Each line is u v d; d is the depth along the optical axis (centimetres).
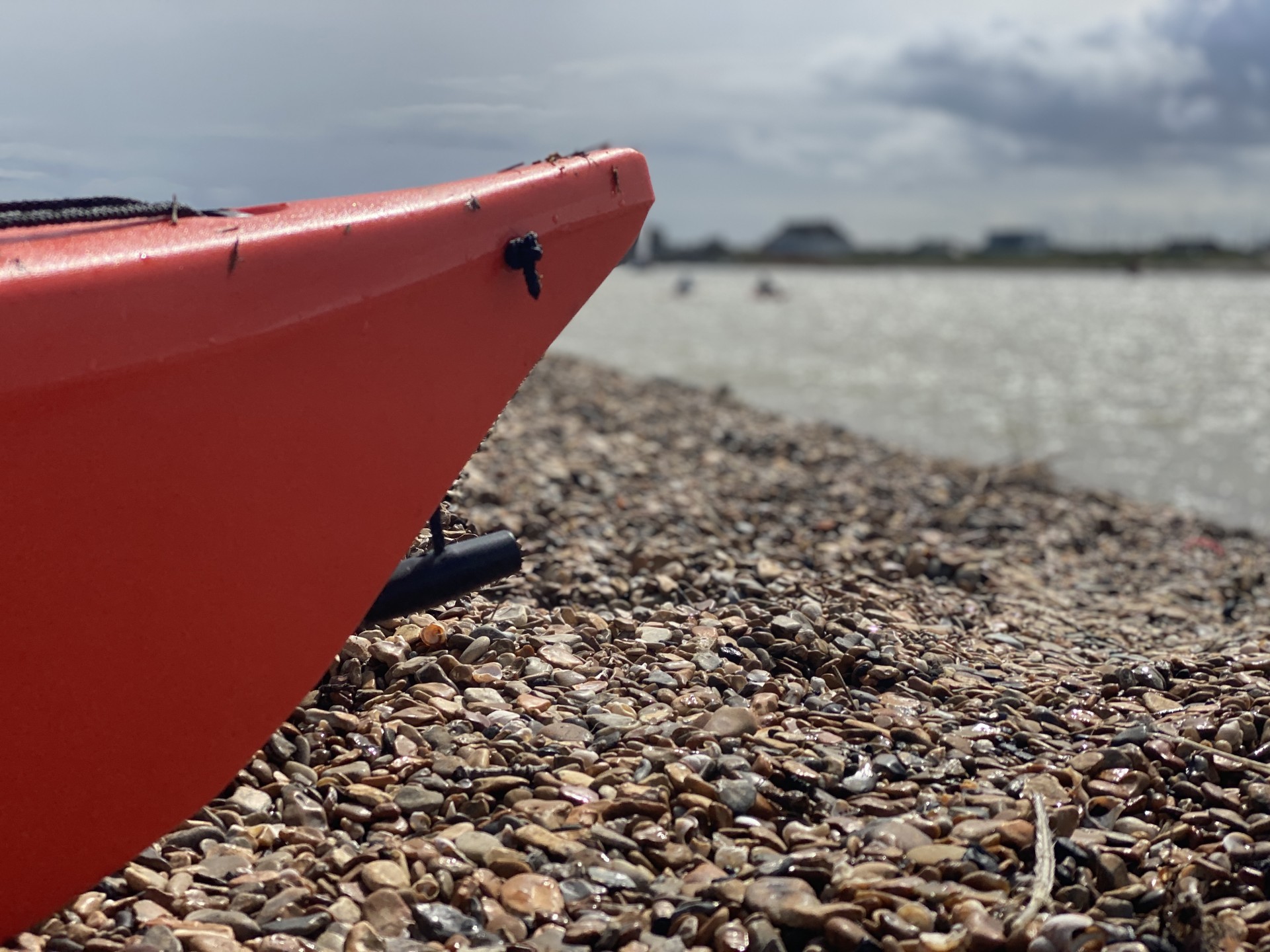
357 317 69
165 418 65
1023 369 855
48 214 69
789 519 196
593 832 72
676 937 64
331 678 91
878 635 110
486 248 73
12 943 64
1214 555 227
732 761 79
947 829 74
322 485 70
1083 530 232
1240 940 65
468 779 79
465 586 84
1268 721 89
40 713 64
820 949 64
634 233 82
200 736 69
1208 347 1208
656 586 126
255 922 65
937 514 216
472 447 75
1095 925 64
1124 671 104
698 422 349
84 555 64
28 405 61
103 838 67
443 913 66
